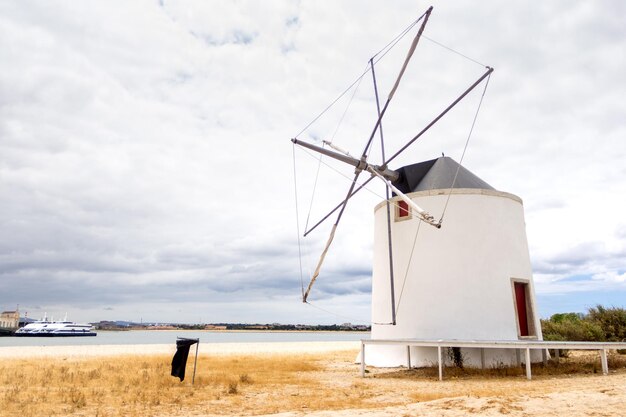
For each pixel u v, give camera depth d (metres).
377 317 21.08
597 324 25.25
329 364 21.91
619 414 7.67
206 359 24.19
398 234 20.61
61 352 32.62
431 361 18.33
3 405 10.58
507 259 19.36
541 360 18.98
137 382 14.40
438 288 18.78
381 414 8.39
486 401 9.06
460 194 19.61
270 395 12.05
